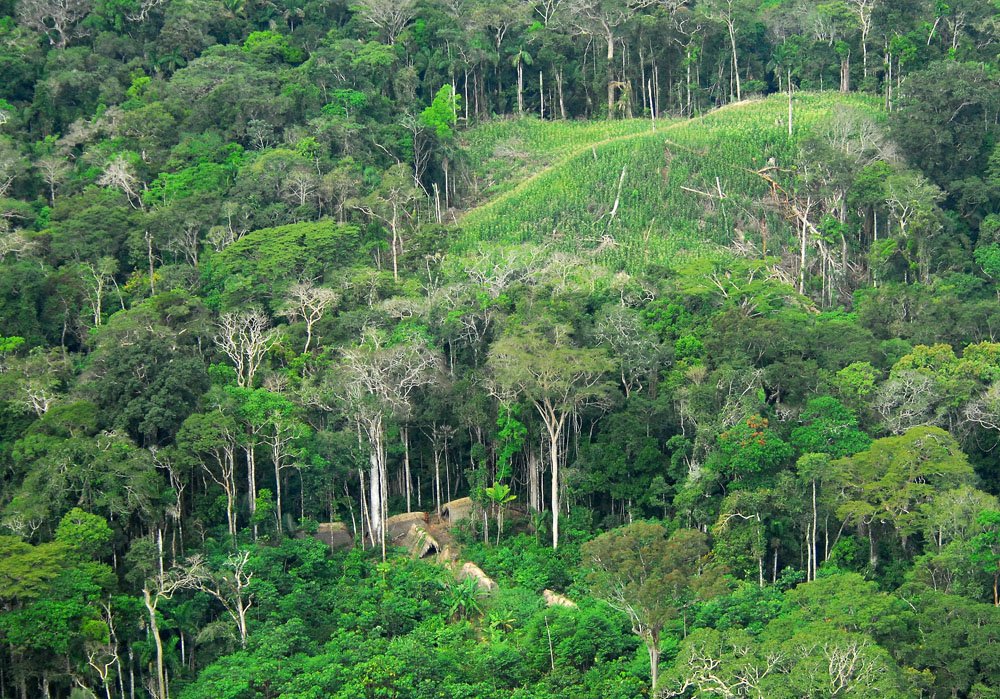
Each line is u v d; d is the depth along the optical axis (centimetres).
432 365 16838
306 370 17475
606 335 17062
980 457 16338
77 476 14250
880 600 12606
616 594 13088
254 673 13200
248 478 16112
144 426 15438
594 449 16388
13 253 19888
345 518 16725
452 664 13338
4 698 13088
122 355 15888
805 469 14875
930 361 16750
